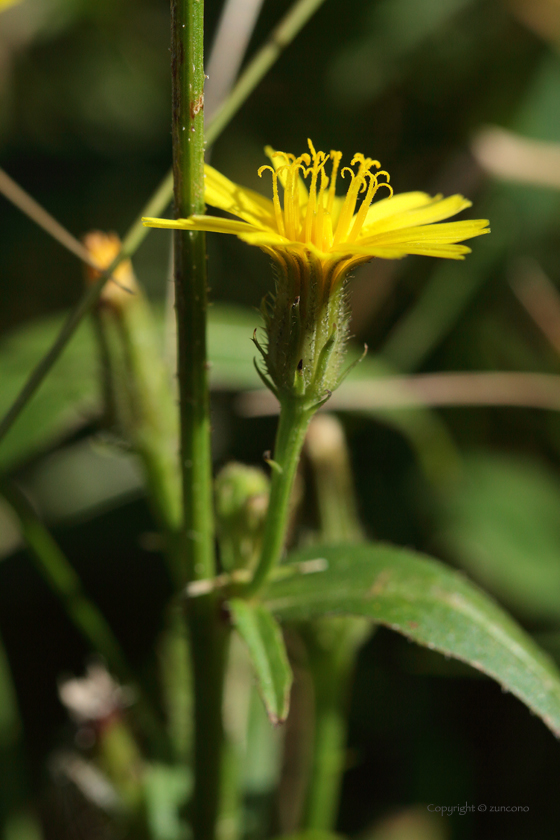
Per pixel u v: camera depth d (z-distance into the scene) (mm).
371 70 373
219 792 219
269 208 204
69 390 252
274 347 202
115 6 417
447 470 299
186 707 245
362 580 213
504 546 306
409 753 284
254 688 251
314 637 233
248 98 389
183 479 207
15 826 244
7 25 410
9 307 398
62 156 431
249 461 335
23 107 431
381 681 292
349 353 288
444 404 299
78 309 221
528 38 365
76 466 352
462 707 290
